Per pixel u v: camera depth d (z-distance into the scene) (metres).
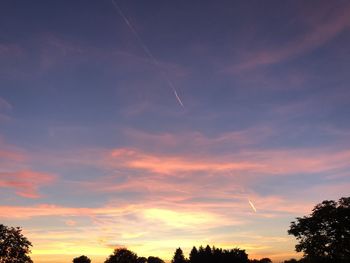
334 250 52.41
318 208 55.84
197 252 125.62
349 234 52.31
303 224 54.69
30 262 63.94
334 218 52.88
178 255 159.88
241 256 120.06
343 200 55.41
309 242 53.94
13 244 63.22
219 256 119.62
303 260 55.19
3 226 63.88
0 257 62.31
